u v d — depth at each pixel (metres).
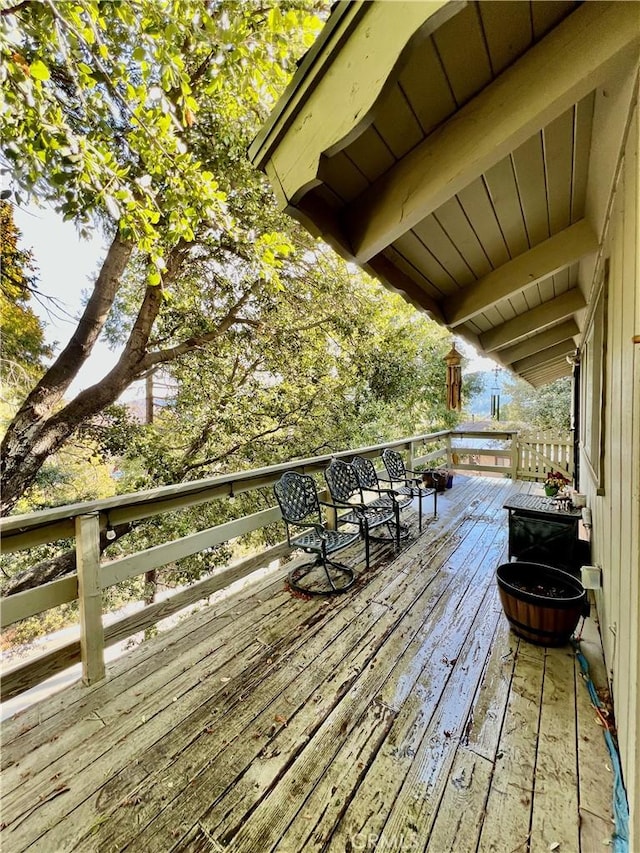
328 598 2.61
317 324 6.77
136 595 6.47
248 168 4.39
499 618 2.35
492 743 1.46
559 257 1.94
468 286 2.32
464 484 6.11
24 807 1.25
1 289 4.18
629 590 1.21
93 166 2.34
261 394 6.94
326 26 0.96
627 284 1.21
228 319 6.34
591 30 0.88
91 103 2.68
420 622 2.31
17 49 2.02
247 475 2.86
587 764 1.36
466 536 3.81
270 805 1.25
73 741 1.50
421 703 1.67
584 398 3.56
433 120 1.16
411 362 8.33
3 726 1.58
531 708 1.63
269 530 7.46
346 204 1.52
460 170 1.12
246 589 2.76
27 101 2.09
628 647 1.21
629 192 1.13
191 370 6.54
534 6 0.86
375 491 3.57
